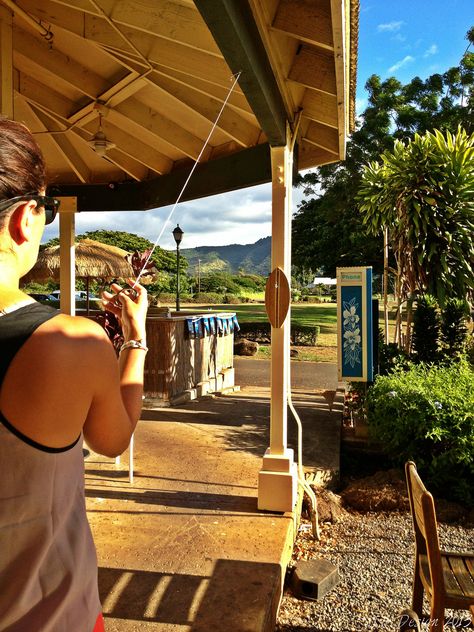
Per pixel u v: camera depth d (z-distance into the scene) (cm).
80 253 1284
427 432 474
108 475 446
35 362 82
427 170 681
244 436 586
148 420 654
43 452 83
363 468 574
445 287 696
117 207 598
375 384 582
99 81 432
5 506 81
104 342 92
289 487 370
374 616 304
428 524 226
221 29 214
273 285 370
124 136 523
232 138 439
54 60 406
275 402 380
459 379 561
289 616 300
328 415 710
